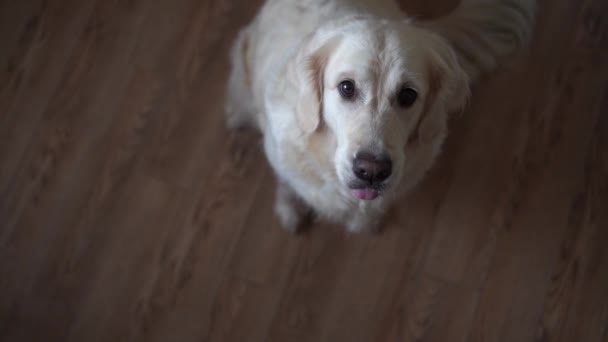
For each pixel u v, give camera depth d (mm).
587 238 2115
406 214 2131
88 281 2053
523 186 2166
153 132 2184
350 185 1321
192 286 2055
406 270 2080
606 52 2295
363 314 2037
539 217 2137
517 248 2109
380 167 1258
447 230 2121
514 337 2031
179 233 2100
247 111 2053
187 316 2027
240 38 1982
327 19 1526
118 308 2031
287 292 2053
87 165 2150
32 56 2232
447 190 2162
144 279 2061
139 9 2291
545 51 2295
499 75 2266
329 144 1437
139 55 2250
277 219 2113
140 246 2088
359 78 1274
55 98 2201
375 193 1353
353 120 1296
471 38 1999
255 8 2305
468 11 1960
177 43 2266
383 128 1273
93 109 2197
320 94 1386
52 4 2279
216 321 2023
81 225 2100
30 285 2039
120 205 2121
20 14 2266
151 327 2016
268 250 2090
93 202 2119
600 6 2316
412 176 1598
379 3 1660
